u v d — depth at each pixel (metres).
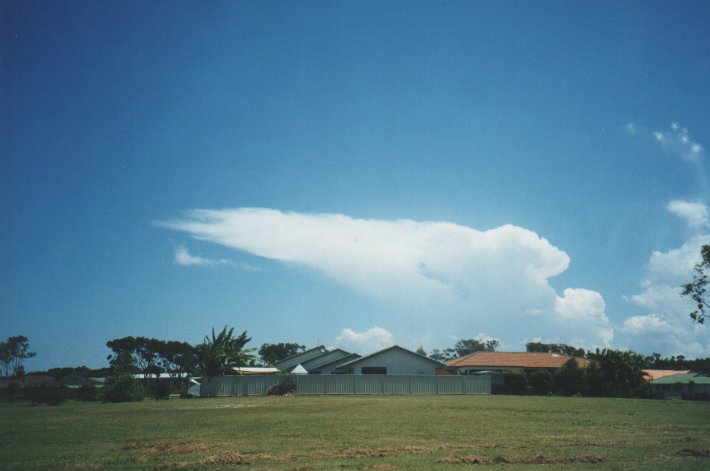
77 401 43.50
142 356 89.88
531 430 15.42
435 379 46.09
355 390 43.94
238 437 13.93
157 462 10.34
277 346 121.25
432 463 9.98
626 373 42.88
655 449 11.66
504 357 62.75
